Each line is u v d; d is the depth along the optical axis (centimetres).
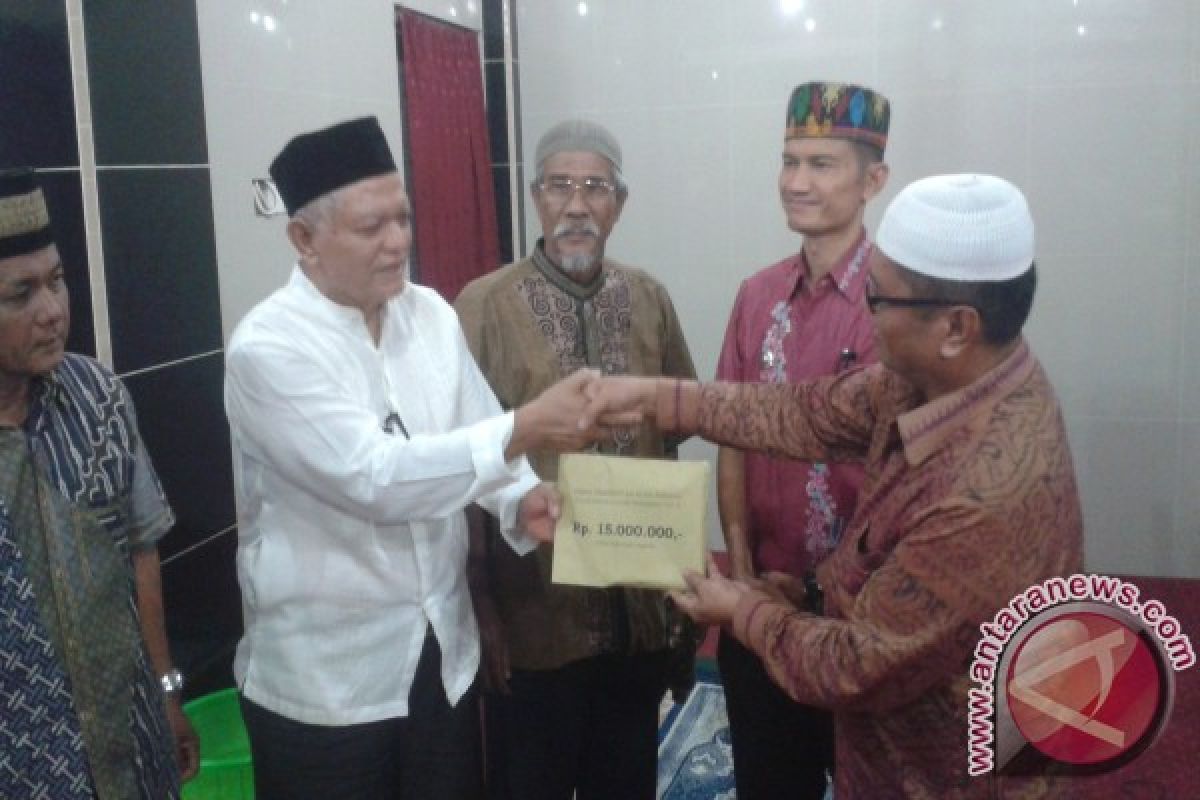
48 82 220
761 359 189
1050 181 363
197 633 272
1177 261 357
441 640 166
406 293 170
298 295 157
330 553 159
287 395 151
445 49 379
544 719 196
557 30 402
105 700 138
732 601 144
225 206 276
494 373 192
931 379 129
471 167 399
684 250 403
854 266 180
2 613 127
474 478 150
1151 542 377
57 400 138
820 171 178
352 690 161
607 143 193
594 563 159
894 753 134
